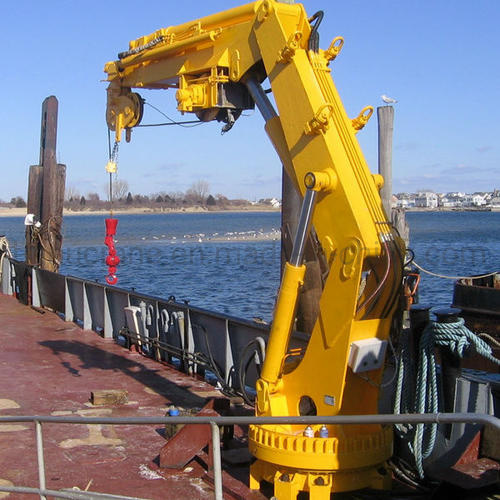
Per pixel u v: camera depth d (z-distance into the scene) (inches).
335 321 181.5
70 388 339.3
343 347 179.8
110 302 460.4
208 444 227.9
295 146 186.5
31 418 189.8
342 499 195.3
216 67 209.2
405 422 132.8
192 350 362.3
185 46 217.0
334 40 190.9
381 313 185.0
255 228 3715.6
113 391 316.8
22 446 255.4
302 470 186.1
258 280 1218.6
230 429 238.7
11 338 462.9
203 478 219.8
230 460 225.6
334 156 179.0
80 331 487.8
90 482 212.2
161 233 3282.5
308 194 179.8
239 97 214.5
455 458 204.2
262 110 202.7
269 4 190.2
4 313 567.2
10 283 682.2
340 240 179.3
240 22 207.0
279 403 195.6
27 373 368.5
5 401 316.8
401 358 194.4
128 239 2714.1
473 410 201.3
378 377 190.5
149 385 344.2
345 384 189.3
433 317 488.4
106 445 256.4
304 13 191.8
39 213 663.1
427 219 5315.0
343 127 185.3
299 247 186.5
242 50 201.9
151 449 250.8
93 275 1376.7
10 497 210.1
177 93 216.1
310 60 188.1
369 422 137.9
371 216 179.9
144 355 409.4
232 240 2522.1
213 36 207.5
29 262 660.7
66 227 4394.7
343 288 178.9
